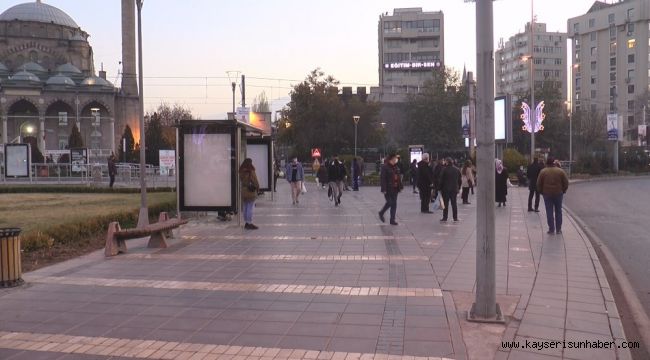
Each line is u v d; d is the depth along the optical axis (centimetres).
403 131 7550
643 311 651
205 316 592
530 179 1702
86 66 8612
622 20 9594
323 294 674
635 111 8894
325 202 2120
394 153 1368
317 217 1552
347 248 1007
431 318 569
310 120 6047
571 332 533
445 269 812
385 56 10319
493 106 542
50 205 1852
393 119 7894
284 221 1457
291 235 1184
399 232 1217
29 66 7906
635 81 9425
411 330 532
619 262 968
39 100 7525
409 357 465
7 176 3372
